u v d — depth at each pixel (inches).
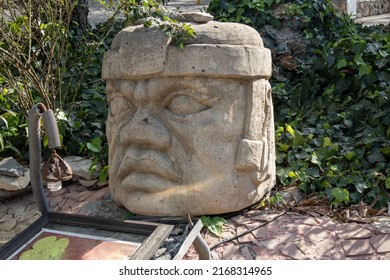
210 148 98.0
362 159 129.3
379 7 437.1
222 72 95.6
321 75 170.9
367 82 157.5
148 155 99.7
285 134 142.0
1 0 144.0
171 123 99.1
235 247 96.7
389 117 140.1
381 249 94.3
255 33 104.8
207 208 100.7
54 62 182.1
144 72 97.3
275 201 113.9
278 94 163.0
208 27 99.7
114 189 111.3
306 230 102.3
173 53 95.7
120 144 107.7
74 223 78.1
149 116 99.7
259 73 101.1
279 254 94.4
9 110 146.9
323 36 190.1
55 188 84.4
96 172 135.2
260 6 188.4
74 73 185.3
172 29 96.9
